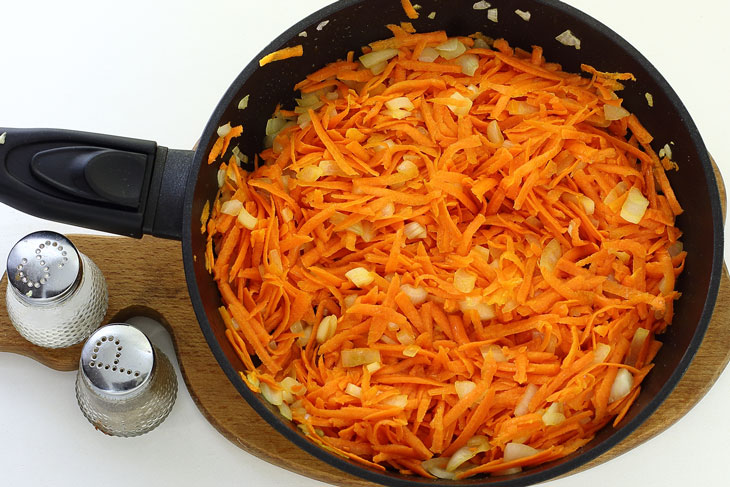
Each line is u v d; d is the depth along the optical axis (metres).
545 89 0.59
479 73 0.60
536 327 0.56
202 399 0.60
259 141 0.60
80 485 0.62
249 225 0.57
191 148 0.68
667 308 0.57
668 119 0.57
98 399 0.59
